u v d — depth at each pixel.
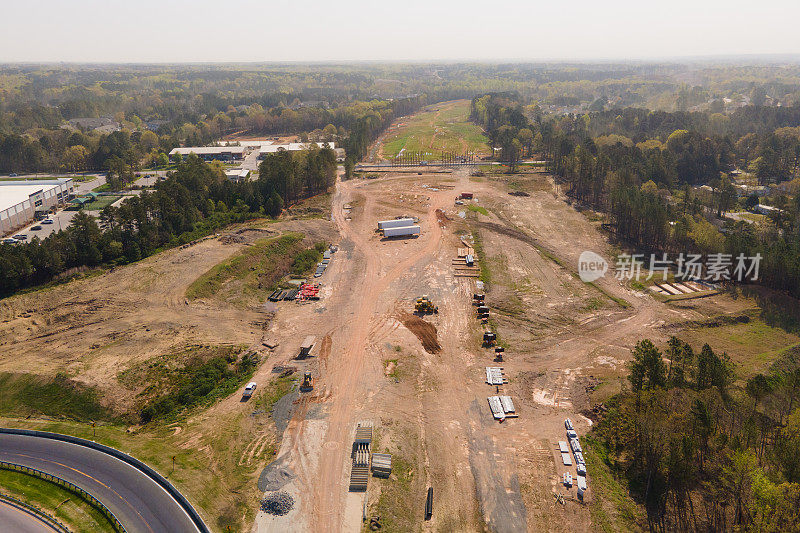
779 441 57.66
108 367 78.62
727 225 135.88
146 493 56.38
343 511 55.41
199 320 94.19
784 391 67.94
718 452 59.12
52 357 80.19
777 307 99.94
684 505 56.53
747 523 51.16
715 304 101.75
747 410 67.00
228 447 65.00
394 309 101.50
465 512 56.19
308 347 86.44
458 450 65.25
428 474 61.31
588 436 67.88
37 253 103.88
